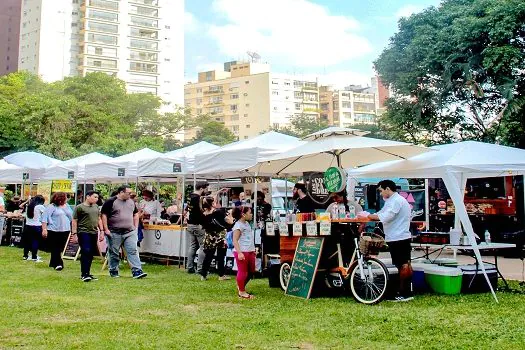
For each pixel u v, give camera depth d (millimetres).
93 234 10609
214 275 11320
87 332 6203
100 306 7801
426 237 9688
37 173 18969
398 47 21547
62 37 81750
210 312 7375
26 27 83250
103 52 83312
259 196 11922
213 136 55750
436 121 20922
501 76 17797
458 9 19953
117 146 33500
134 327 6445
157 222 14023
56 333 6137
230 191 15703
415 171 9406
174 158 13070
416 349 5402
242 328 6375
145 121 48906
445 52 19234
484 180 16625
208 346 5559
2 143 32594
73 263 13477
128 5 86000
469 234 8508
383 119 22859
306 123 65000
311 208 10477
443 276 8531
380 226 12305
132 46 86438
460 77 19750
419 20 21031
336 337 5918
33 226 13875
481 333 5977
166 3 90750
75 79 44344
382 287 7875
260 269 11039
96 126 36500
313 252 8523
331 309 7438
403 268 7992
